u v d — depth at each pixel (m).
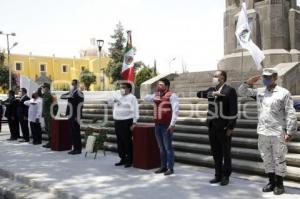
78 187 6.26
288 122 5.45
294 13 14.99
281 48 14.66
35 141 12.03
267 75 5.52
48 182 6.65
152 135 7.75
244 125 8.31
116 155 9.63
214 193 5.70
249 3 15.24
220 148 6.29
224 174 6.21
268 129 5.55
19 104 12.68
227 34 15.82
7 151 10.45
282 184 5.60
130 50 10.64
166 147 7.11
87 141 9.23
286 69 11.43
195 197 5.50
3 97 25.64
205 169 7.57
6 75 47.38
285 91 5.52
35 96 11.92
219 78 6.19
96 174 7.27
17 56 56.75
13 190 6.59
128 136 8.00
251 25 15.02
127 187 6.20
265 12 14.84
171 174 7.10
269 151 5.64
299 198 5.36
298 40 15.20
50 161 8.77
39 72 58.97
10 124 13.29
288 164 6.59
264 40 14.87
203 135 8.81
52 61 60.50
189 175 7.01
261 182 6.35
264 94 5.68
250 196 5.50
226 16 15.91
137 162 7.83
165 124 7.07
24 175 7.21
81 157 9.34
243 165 7.00
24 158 9.22
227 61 15.52
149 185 6.30
